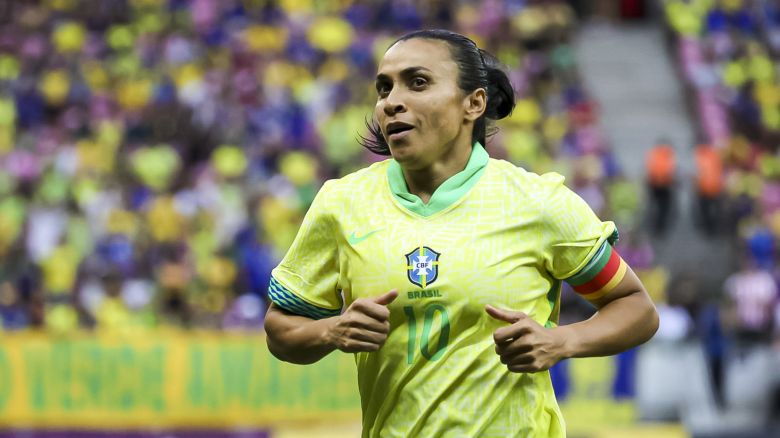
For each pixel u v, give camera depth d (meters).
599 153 62.44
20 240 51.84
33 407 40.00
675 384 41.03
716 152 62.75
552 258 11.45
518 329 10.74
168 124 61.50
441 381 11.20
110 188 56.19
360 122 60.22
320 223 11.80
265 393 40.59
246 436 40.41
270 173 58.09
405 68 11.51
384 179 11.76
